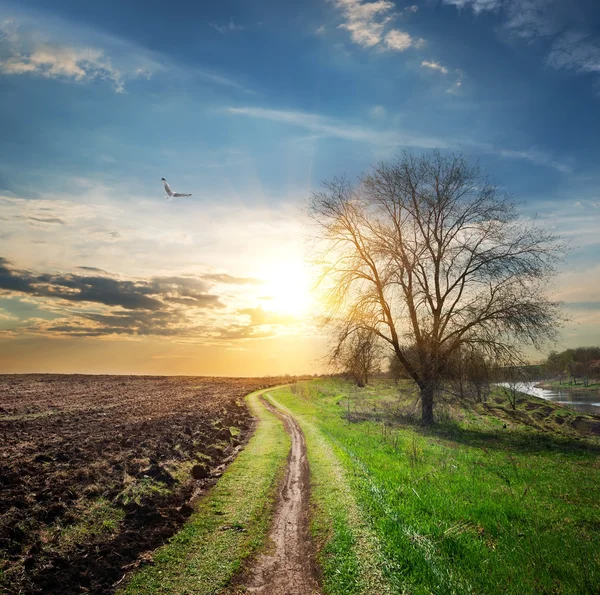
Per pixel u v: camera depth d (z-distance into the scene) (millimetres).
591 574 6742
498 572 6848
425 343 28766
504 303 27422
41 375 68625
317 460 15312
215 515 9859
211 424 23297
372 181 30438
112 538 8258
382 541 8117
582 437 26375
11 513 8672
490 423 31328
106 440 17141
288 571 7453
